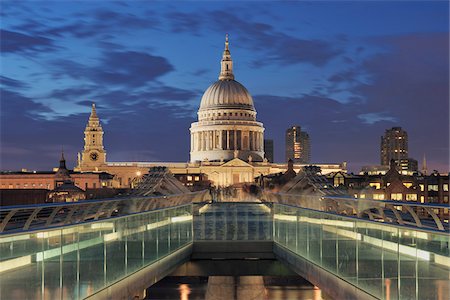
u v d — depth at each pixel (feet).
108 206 97.09
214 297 252.62
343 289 95.14
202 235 162.50
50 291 73.15
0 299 64.59
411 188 445.78
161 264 125.59
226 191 647.15
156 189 175.94
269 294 259.39
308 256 120.37
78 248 80.74
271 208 162.81
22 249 68.28
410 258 71.77
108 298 90.63
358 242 88.48
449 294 64.59
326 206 132.57
